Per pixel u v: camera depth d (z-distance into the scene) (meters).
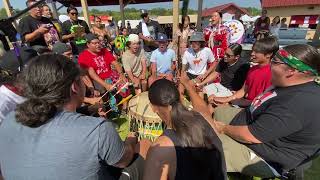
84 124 1.04
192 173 1.25
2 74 1.83
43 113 1.01
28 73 1.04
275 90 1.82
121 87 3.49
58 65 1.05
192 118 1.28
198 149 1.24
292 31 6.49
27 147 1.00
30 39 3.49
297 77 1.66
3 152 1.05
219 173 1.35
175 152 1.23
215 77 3.73
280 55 1.68
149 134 2.63
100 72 3.79
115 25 9.48
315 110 1.61
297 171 1.88
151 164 1.26
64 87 1.05
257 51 2.67
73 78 1.09
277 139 1.79
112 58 4.00
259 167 2.02
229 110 2.62
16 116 1.03
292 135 1.71
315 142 1.71
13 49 2.33
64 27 5.05
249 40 6.72
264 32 6.70
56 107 1.06
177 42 6.08
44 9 4.12
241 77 3.54
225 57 3.59
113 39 8.69
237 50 3.46
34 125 1.02
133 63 4.16
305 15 17.64
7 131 1.06
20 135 1.03
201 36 4.09
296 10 17.94
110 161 1.13
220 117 2.62
